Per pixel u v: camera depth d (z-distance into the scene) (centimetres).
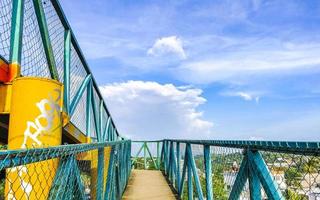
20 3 311
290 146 191
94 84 669
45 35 364
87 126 598
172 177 896
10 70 304
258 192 253
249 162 265
